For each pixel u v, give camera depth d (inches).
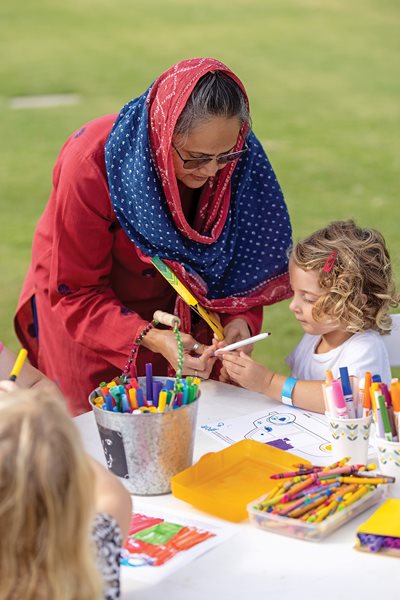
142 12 807.1
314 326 121.5
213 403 116.6
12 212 354.9
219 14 792.3
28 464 62.6
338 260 118.0
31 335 144.3
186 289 122.3
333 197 363.3
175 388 97.4
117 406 97.4
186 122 108.7
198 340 131.7
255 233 129.0
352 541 84.0
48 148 441.4
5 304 269.9
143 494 94.3
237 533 85.9
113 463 94.9
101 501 76.2
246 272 130.0
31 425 63.7
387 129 469.4
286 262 130.9
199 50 657.0
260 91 549.3
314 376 125.0
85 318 124.6
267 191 128.1
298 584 77.9
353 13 788.6
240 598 76.2
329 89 553.6
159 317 105.8
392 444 92.0
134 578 79.0
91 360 131.4
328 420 97.1
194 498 90.4
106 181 120.7
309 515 85.2
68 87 557.3
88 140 122.9
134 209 119.3
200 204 123.3
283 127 475.2
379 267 120.6
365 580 78.2
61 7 832.9
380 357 120.8
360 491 88.4
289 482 90.4
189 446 95.6
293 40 689.0
